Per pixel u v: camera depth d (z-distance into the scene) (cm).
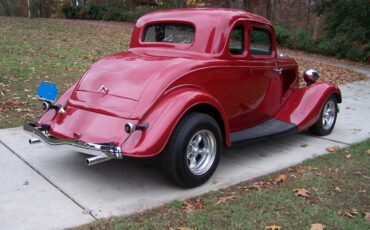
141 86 441
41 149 551
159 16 545
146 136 408
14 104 742
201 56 489
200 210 399
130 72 464
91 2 3238
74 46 1512
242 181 471
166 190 444
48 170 486
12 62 1123
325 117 657
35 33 1820
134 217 386
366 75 1437
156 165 438
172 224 373
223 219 382
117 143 410
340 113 815
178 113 419
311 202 419
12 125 641
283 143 617
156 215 390
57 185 447
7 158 516
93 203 411
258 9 2878
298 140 634
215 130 456
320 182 467
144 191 440
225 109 507
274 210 401
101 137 422
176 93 439
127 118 423
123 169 495
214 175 488
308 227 371
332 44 1964
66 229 361
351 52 1883
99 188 444
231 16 509
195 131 435
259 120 574
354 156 560
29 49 1373
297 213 396
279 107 607
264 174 494
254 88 545
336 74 1380
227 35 497
